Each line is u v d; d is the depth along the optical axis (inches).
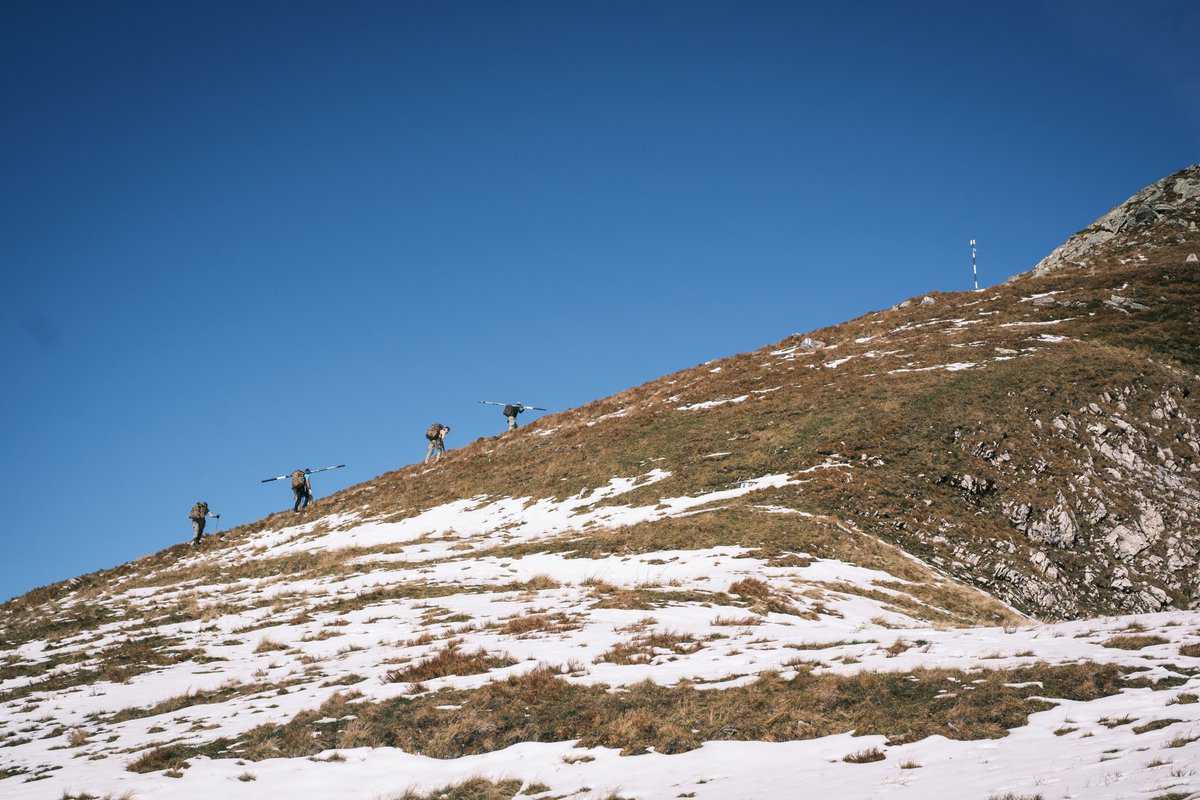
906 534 1350.9
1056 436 1589.6
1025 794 351.3
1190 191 3097.9
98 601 1642.5
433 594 1176.8
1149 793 319.6
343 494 2513.5
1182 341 1971.0
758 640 786.8
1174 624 699.4
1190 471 1536.7
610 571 1227.2
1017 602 1218.6
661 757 516.4
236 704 729.6
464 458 2472.9
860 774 440.8
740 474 1638.8
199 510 2310.5
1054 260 3179.1
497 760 537.0
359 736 589.0
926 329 2444.6
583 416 2561.5
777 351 2706.7
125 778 548.7
